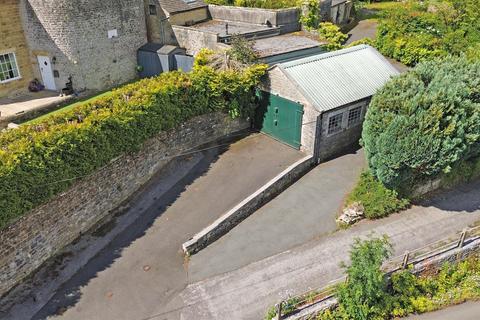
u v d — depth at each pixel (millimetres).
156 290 14578
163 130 19875
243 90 22047
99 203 17391
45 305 13977
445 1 33812
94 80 27406
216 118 22203
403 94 16984
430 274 15539
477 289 15328
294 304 13523
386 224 17312
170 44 30375
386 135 16734
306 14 32188
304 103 20219
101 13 26469
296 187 19406
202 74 21078
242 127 23547
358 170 20281
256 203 18141
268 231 17031
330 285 14359
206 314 13750
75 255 15938
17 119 23516
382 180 17672
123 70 29000
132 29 28719
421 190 18719
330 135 20703
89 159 16328
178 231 16922
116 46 28000
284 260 15680
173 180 19828
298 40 28875
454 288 15422
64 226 16078
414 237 16594
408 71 18922
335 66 22531
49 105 25078
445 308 14836
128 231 17078
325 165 20828
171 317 13664
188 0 32438
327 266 15375
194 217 17562
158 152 19953
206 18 33750
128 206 18391
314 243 16406
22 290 14477
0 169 13445
